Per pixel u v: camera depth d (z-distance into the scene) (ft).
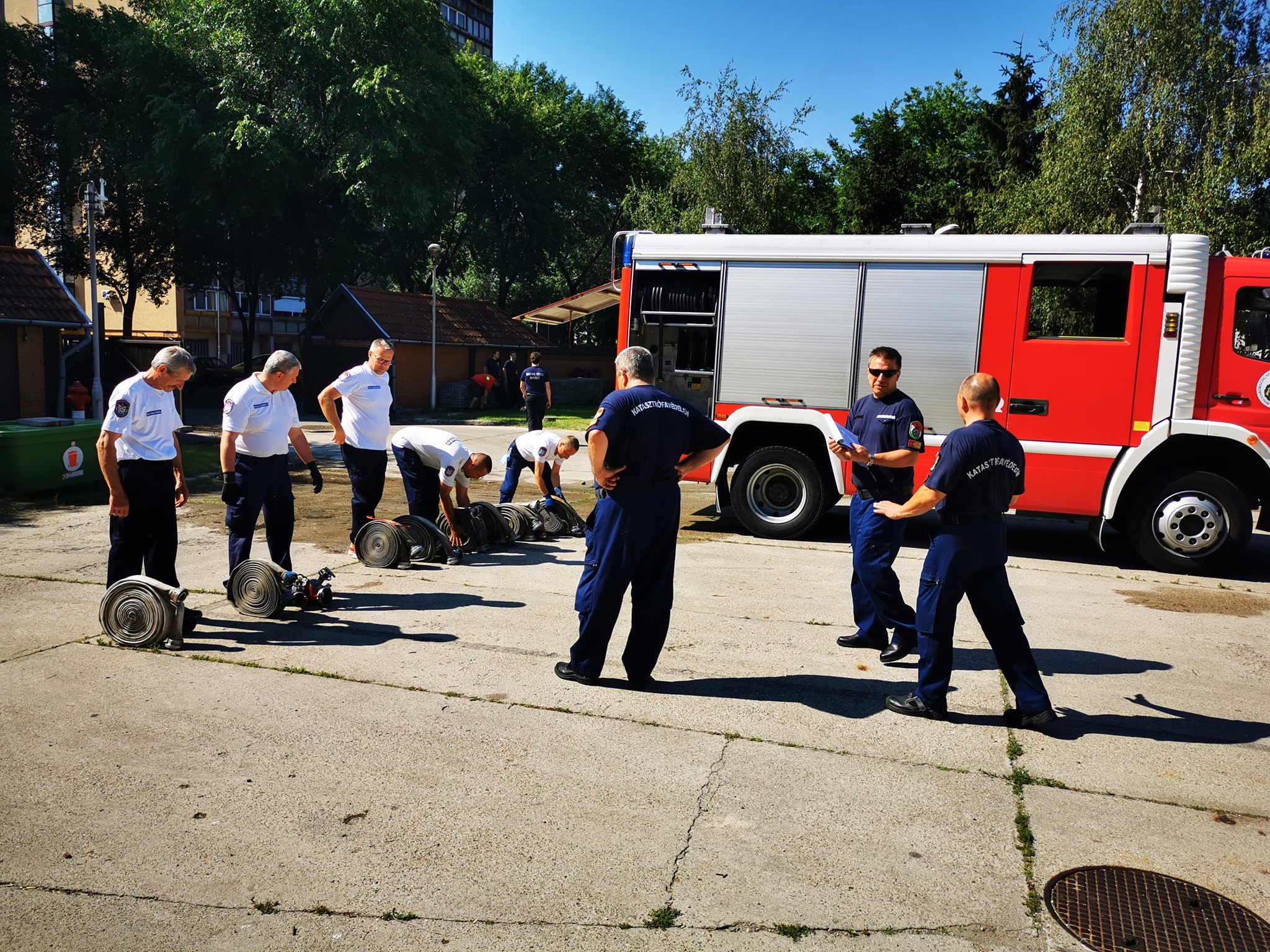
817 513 28.91
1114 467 25.71
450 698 14.88
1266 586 24.58
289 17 95.55
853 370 28.04
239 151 94.02
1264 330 24.76
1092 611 21.56
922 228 28.89
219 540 27.35
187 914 9.07
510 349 106.93
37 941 8.60
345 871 9.86
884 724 14.29
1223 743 13.87
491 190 134.62
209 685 15.14
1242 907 9.55
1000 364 26.53
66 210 116.78
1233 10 64.54
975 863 10.31
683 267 29.48
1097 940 8.95
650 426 14.79
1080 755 13.28
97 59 111.24
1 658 16.20
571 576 23.43
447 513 24.57
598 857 10.25
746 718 14.38
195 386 127.03
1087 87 66.64
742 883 9.79
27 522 29.45
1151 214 26.40
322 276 114.01
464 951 8.59
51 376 62.95
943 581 14.10
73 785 11.60
